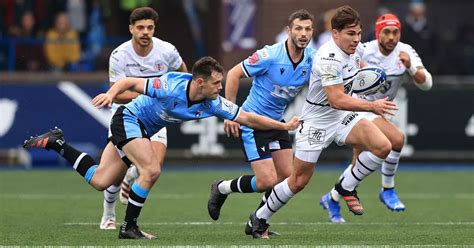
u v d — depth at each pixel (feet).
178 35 239.91
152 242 101.35
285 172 111.14
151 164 101.81
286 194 105.60
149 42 114.11
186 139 188.34
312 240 104.17
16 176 178.91
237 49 219.61
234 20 218.79
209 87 98.17
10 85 187.83
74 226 117.08
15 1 220.43
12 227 116.06
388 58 123.44
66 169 191.01
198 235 108.68
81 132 187.21
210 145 188.34
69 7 222.69
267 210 106.42
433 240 104.68
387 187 124.57
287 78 109.29
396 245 100.17
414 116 188.24
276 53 109.19
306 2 224.33
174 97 99.60
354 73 104.68
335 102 102.27
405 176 181.06
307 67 109.70
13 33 215.51
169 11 239.50
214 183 111.96
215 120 188.55
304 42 106.32
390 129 121.49
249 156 109.09
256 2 218.79
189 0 238.48
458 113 187.93
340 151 190.70
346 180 111.34
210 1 237.45
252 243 101.14
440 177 179.93
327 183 170.09
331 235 109.19
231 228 116.26
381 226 118.83
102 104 97.50
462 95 187.93
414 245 100.17
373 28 200.95
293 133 181.16
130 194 102.47
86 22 225.76
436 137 188.34
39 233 110.01
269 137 109.29
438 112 188.24
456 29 258.57
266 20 223.51
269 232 109.19
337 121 105.91
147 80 99.81
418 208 138.82
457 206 141.28
